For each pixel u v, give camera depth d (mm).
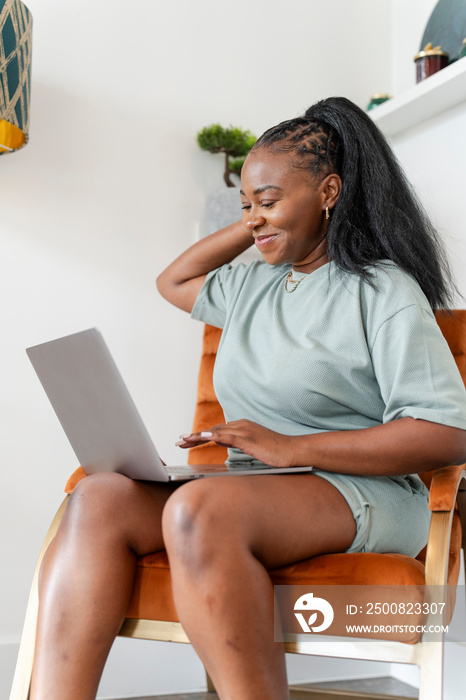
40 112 2053
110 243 2107
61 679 1008
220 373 1318
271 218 1253
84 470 1257
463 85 2025
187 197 2217
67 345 1062
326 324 1218
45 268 2027
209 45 2293
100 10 2158
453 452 1082
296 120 1298
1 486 1938
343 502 1104
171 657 1997
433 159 2252
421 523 1205
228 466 1225
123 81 2168
